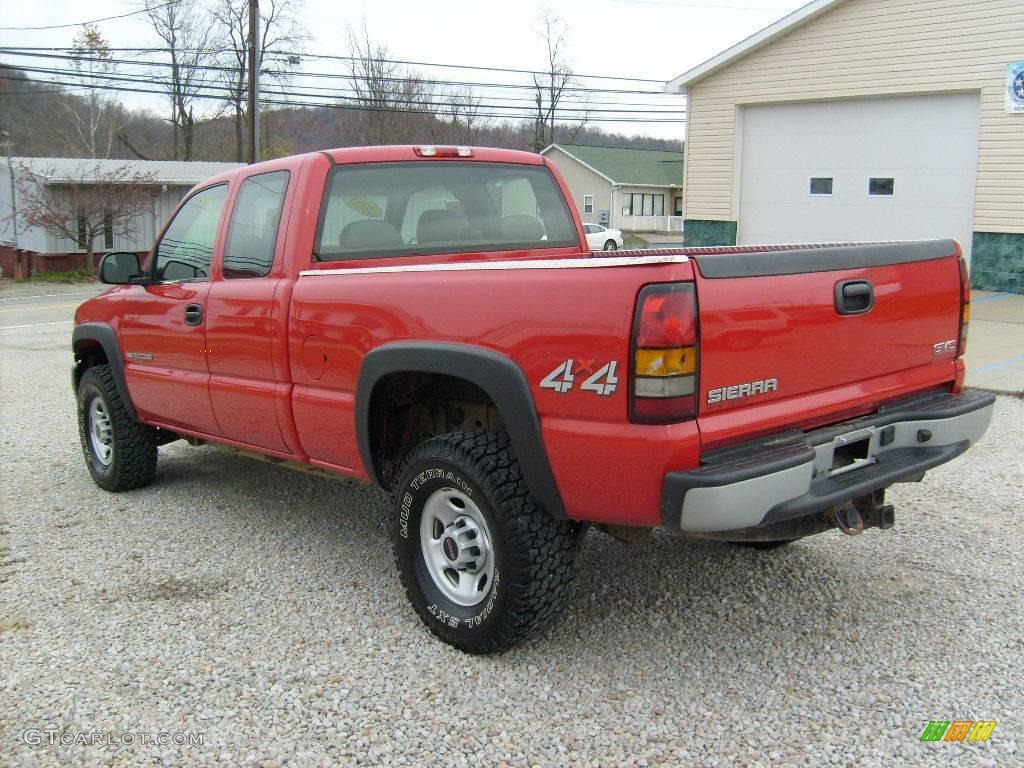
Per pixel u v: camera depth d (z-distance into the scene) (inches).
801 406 125.6
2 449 277.7
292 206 167.9
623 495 116.8
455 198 186.4
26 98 1811.0
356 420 151.0
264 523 203.5
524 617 131.5
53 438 292.2
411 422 159.3
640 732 118.4
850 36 650.2
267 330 168.4
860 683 129.6
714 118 735.7
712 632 146.0
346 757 114.3
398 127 1754.4
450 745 116.4
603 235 1601.9
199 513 211.3
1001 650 138.1
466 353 130.5
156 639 146.7
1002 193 599.5
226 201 188.9
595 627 148.3
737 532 127.3
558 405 121.0
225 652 142.0
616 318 113.7
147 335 205.6
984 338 435.2
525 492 130.3
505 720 121.8
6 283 1077.1
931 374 148.5
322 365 157.2
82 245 1116.5
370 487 230.5
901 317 140.7
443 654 140.5
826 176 687.1
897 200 652.1
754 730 118.4
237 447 197.3
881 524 139.1
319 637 146.8
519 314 124.4
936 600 155.9
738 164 731.4
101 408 230.8
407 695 128.3
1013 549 177.5
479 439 135.2
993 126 596.7
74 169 1168.2
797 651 139.3
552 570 131.1
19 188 1105.4
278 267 168.2
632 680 131.6
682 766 111.1
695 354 112.1
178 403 198.8
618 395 114.2
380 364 143.5
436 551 145.6
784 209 714.8
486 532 135.8
